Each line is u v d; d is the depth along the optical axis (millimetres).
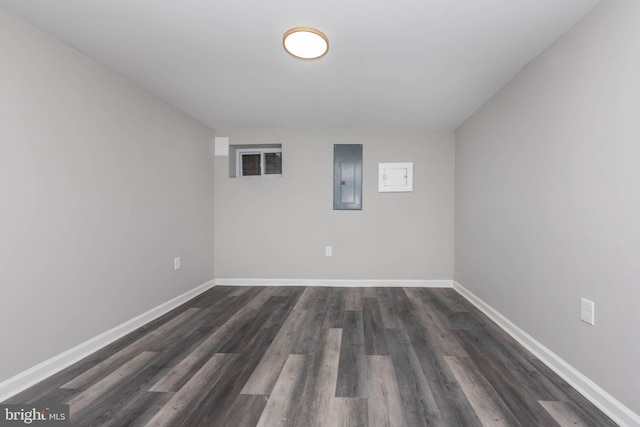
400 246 3596
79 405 1381
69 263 1771
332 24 1576
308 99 2639
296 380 1589
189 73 2154
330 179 3625
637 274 1210
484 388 1518
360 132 3605
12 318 1478
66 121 1756
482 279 2744
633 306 1227
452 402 1403
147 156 2455
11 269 1475
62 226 1728
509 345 2016
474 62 1975
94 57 1927
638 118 1202
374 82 2287
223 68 2078
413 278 3592
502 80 2244
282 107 2844
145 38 1718
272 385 1544
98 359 1818
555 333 1717
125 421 1275
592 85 1443
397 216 3594
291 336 2162
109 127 2068
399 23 1562
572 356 1574
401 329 2293
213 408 1359
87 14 1499
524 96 2043
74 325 1802
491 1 1393
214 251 3670
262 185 3658
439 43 1753
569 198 1604
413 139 3574
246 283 3666
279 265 3658
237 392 1482
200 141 3312
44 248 1627
